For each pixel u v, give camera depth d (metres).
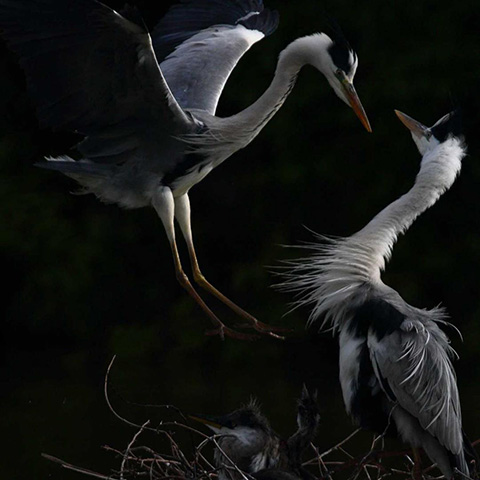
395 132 17.52
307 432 7.91
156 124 9.14
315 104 17.89
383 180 17.73
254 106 9.42
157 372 16.08
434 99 17.28
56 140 18.80
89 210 18.50
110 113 8.97
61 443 11.91
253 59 18.00
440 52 17.30
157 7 18.73
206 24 10.80
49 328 17.72
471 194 17.30
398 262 17.27
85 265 18.00
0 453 11.63
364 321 8.03
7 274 17.94
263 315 17.41
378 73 17.45
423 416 7.77
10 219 18.03
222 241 18.53
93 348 17.42
